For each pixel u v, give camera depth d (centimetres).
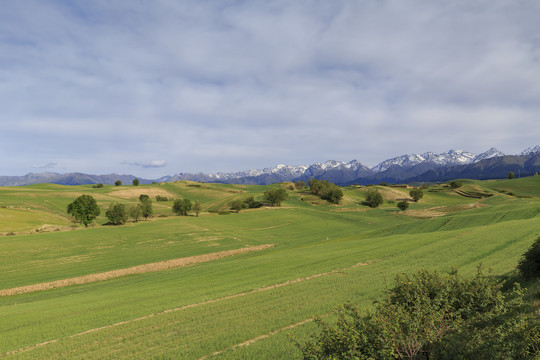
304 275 2672
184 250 6247
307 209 11988
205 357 1217
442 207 12019
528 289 1284
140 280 3997
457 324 721
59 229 8562
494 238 3219
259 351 1186
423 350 667
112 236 7356
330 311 1572
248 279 2811
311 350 722
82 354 1387
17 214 10425
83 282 4191
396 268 2486
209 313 1788
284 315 1590
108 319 1888
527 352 595
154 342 1428
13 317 2283
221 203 14712
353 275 2427
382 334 660
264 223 9712
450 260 2516
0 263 5138
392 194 16662
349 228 9100
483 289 865
